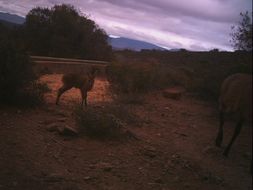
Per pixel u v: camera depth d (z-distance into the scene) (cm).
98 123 964
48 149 827
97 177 745
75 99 1378
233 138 1038
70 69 2231
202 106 1684
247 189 838
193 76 2469
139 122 1191
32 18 3322
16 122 955
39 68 1998
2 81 1064
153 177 799
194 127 1285
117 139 967
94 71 1223
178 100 1775
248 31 1758
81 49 3375
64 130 923
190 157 967
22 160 745
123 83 1708
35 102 1138
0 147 779
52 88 1547
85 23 3553
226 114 1479
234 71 1764
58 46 3225
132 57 4606
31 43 3203
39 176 696
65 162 784
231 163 993
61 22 3325
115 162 834
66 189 666
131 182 756
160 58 4675
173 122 1302
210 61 3503
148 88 1873
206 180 841
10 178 664
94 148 888
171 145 1034
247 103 981
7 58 1078
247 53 1798
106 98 1512
